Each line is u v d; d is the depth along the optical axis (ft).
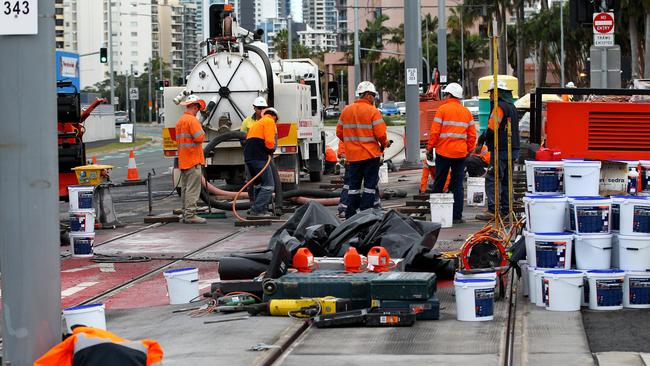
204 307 68.54
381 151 114.62
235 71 158.71
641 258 63.52
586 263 64.64
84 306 57.11
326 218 84.64
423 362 51.78
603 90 76.33
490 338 57.00
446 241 98.22
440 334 58.49
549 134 75.56
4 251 45.68
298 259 70.08
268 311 65.05
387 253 71.92
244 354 54.24
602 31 125.90
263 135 128.06
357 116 113.19
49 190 45.75
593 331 57.98
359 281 64.44
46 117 45.55
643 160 71.00
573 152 75.20
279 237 81.56
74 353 39.88
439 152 114.42
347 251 70.85
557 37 619.26
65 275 88.53
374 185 114.52
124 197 174.50
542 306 65.16
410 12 220.84
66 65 140.05
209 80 159.43
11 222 45.47
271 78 159.02
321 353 54.60
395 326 61.00
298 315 64.18
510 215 82.07
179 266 92.07
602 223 64.28
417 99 222.69
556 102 75.46
